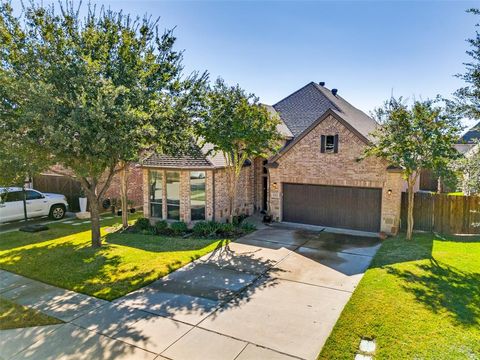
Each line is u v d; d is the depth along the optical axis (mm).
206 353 5828
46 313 7445
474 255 10906
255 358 5676
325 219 15883
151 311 7465
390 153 12578
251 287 8773
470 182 10680
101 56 11023
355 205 15047
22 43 10117
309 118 20266
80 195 20062
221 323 6895
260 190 19609
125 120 9422
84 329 6723
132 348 6004
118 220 18453
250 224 16141
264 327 6715
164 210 16609
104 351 5926
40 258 11344
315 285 8836
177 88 12617
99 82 9891
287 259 11062
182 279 9383
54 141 8859
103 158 9711
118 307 7691
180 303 7859
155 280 9305
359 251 11844
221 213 16703
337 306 7590
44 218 18547
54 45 10383
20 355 5852
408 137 12133
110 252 11922
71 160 10094
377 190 14461
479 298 7676
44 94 8688
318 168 15633
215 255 11570
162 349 5969
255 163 19406
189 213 15938
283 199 16922
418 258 10664
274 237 13992
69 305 7840
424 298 7723
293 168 16281
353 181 14797
